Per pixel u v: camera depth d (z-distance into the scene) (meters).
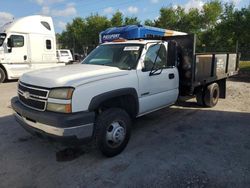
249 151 4.34
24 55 13.81
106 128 3.88
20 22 13.55
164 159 4.02
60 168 3.74
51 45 14.95
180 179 3.44
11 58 13.38
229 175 3.54
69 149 4.37
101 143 3.86
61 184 3.34
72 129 3.39
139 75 4.53
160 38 6.43
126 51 4.92
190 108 7.36
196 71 6.26
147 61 4.81
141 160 3.98
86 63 5.26
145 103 4.74
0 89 11.28
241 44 22.11
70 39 60.84
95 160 3.98
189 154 4.20
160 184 3.33
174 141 4.79
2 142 4.69
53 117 3.38
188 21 45.00
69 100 3.43
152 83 4.85
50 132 3.45
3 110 7.10
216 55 7.31
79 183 3.35
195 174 3.56
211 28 41.81
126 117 4.20
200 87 7.22
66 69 4.36
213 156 4.13
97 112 4.01
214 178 3.46
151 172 3.62
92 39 52.22
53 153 4.23
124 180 3.42
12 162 3.92
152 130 5.41
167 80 5.29
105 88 3.85
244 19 20.17
